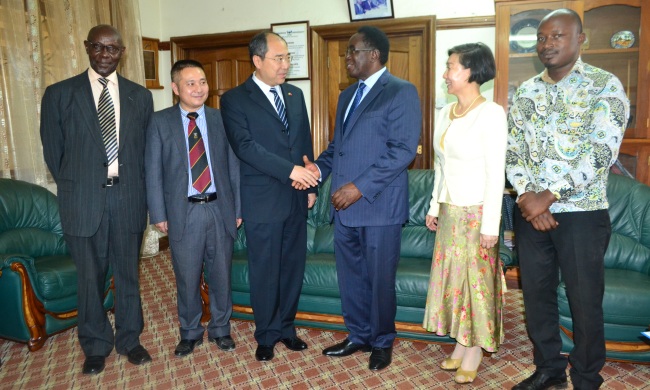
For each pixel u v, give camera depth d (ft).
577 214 5.77
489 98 12.37
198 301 8.05
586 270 5.79
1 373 7.48
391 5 12.71
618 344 7.22
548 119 5.90
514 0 10.77
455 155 6.52
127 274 7.54
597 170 5.52
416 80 13.19
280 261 7.75
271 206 7.44
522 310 9.76
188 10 15.08
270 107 7.45
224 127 7.62
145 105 7.50
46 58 11.19
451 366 7.31
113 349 8.21
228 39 14.64
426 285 7.86
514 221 6.57
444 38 12.67
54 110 6.95
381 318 7.36
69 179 7.00
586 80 5.68
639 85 10.51
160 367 7.59
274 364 7.63
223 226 7.83
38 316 8.25
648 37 10.35
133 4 13.52
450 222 6.65
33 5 10.78
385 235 7.08
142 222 7.52
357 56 6.92
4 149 10.30
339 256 7.59
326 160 8.11
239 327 9.08
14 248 8.97
